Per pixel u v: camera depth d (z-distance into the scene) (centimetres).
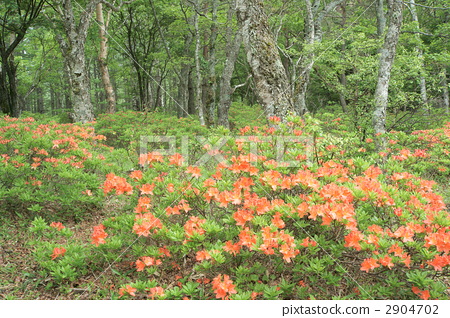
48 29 1232
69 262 314
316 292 280
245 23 538
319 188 296
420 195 292
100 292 306
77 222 457
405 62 834
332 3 1169
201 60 1427
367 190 279
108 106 1527
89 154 503
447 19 1609
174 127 882
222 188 314
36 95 2650
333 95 1934
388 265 235
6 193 404
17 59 1900
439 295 232
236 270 277
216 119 1490
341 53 841
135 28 1789
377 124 676
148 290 277
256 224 264
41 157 499
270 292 241
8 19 1209
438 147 647
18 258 366
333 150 410
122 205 509
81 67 1055
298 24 1600
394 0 677
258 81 533
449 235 230
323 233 293
